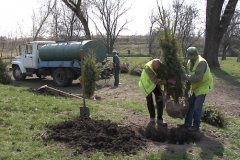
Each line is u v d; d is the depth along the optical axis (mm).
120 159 7605
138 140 8656
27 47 23875
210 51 33656
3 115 10109
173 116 9328
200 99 9539
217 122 11523
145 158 7770
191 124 9844
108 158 7602
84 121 9375
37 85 22094
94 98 15703
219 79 26250
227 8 33156
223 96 19594
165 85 9289
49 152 7680
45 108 11359
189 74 9438
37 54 23266
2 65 20703
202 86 9508
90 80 15133
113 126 8969
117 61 20922
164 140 8953
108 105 13578
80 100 13938
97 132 8734
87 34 35281
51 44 22453
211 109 11812
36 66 23344
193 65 9422
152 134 9008
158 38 9266
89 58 15273
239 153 8945
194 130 9750
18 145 7895
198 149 8641
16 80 24719
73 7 34625
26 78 26000
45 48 22453
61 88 21000
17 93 14172
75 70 21250
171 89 9219
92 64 15164
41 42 23375
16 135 8555
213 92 20703
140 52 82375
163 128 9328
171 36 9156
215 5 33000
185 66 9430
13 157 7258
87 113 10391
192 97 9680
